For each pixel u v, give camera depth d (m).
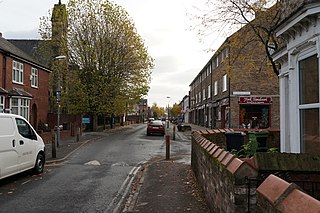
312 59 7.12
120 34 38.16
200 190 8.43
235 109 31.86
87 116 42.38
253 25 15.97
